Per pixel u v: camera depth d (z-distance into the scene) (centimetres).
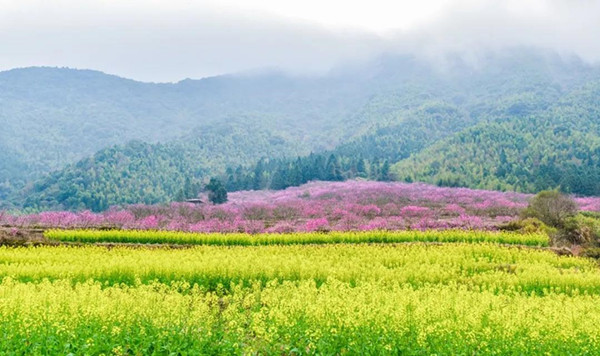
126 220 6334
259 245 3934
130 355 1444
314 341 1434
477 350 1445
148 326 1479
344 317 1498
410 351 1414
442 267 2958
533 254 3491
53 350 1388
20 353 1374
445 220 5969
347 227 5509
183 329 1475
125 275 2420
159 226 5909
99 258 2934
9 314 1496
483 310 1716
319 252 3397
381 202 7619
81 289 1780
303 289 1877
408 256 3159
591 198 10412
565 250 3925
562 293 2412
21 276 2397
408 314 1591
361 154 19700
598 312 1981
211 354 1412
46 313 1522
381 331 1484
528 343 1477
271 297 1878
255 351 1393
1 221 6138
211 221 6053
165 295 1811
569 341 1509
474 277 2692
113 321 1475
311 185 12862
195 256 2931
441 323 1512
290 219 6494
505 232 4522
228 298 2103
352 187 9750
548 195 5494
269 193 11844
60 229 4516
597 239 4928
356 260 3027
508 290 2409
